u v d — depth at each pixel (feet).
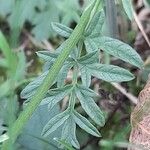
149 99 1.34
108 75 1.23
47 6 1.74
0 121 1.35
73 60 1.24
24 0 1.74
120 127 1.54
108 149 1.22
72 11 1.69
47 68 1.28
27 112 1.18
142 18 1.79
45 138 1.38
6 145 1.18
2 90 1.41
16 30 1.27
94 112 1.24
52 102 1.24
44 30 1.76
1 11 1.79
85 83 1.24
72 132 1.26
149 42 1.66
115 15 1.47
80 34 1.18
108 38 1.24
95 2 1.20
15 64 1.18
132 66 1.63
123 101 1.56
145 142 1.30
